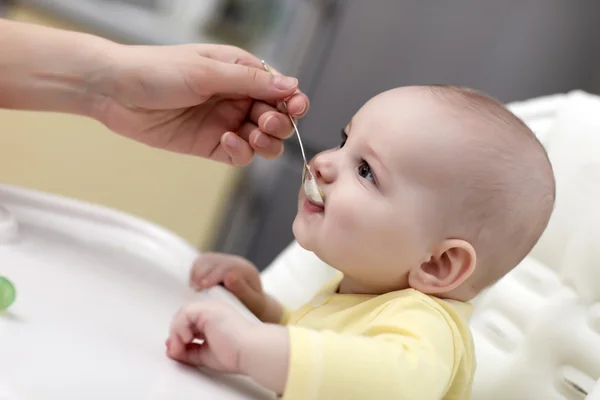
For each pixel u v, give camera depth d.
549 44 1.33
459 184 0.64
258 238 1.69
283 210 1.65
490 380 0.79
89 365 0.47
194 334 0.55
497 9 1.39
